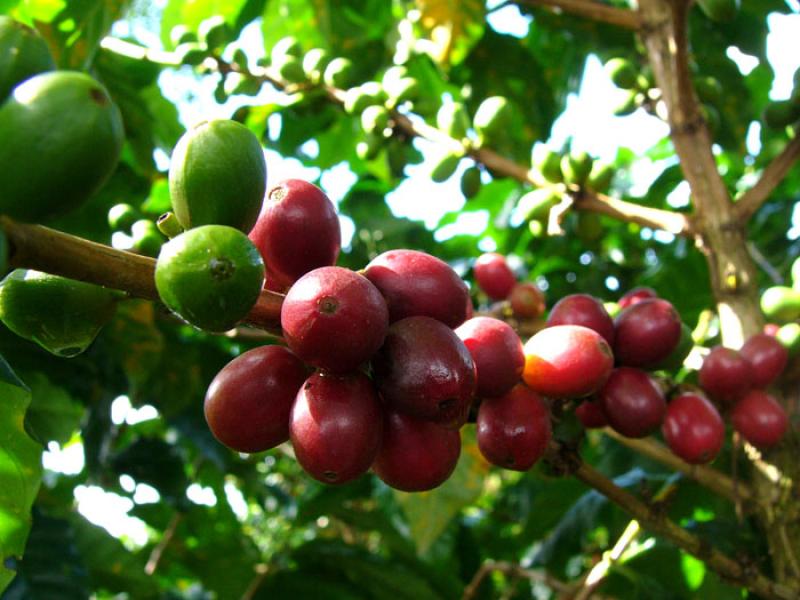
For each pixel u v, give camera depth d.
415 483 0.12
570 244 0.37
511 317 0.22
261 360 0.12
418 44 0.32
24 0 0.21
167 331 0.31
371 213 0.38
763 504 0.20
